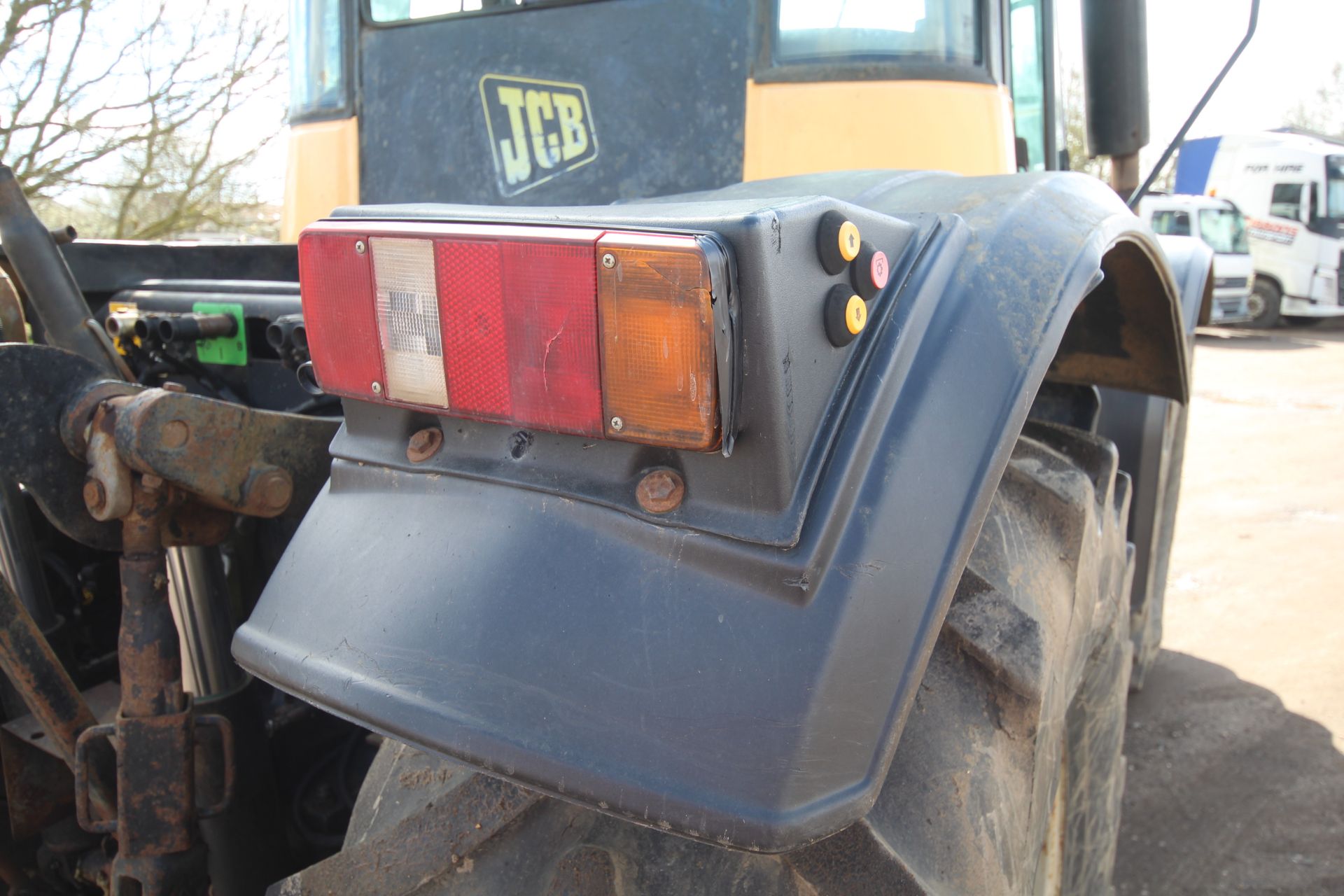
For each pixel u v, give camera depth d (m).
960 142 1.71
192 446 1.08
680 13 1.68
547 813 0.87
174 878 1.14
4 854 1.62
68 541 1.89
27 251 1.40
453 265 0.80
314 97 2.01
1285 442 7.05
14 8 7.14
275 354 1.69
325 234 0.88
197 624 1.37
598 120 1.74
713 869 0.82
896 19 1.67
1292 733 2.88
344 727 1.69
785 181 1.29
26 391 1.09
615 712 0.73
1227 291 14.66
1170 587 4.12
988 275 0.92
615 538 0.79
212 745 1.37
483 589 0.82
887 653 0.74
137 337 1.68
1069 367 1.74
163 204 8.42
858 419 0.78
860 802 0.70
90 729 1.18
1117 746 1.58
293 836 1.56
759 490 0.75
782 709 0.69
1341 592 4.03
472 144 1.84
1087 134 1.96
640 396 0.74
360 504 0.95
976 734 0.91
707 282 0.69
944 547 0.79
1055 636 1.02
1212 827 2.44
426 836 0.90
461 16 1.82
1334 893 2.19
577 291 0.74
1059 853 1.36
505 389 0.80
